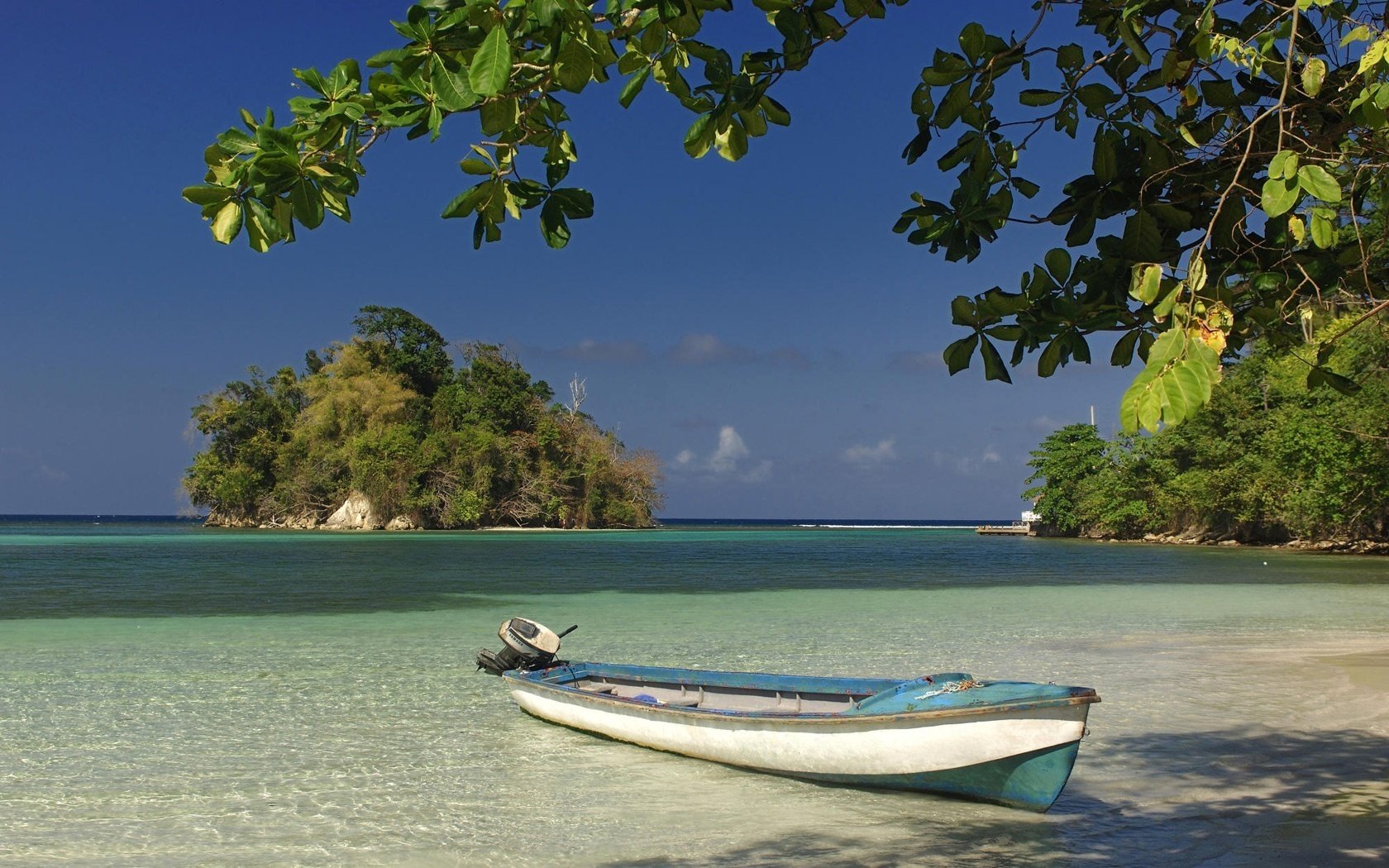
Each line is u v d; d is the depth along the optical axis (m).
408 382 85.88
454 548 53.19
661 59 3.32
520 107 3.41
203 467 85.69
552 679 11.39
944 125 4.14
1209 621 20.70
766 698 10.02
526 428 87.81
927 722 7.73
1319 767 8.95
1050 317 3.94
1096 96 4.09
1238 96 3.95
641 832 7.46
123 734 10.51
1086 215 4.02
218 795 8.37
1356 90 3.65
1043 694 7.25
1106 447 80.06
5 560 41.28
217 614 21.41
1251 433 56.41
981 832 7.31
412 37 2.76
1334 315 3.95
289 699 12.31
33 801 8.21
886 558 48.88
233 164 3.01
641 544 63.16
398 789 8.58
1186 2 3.83
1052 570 38.81
